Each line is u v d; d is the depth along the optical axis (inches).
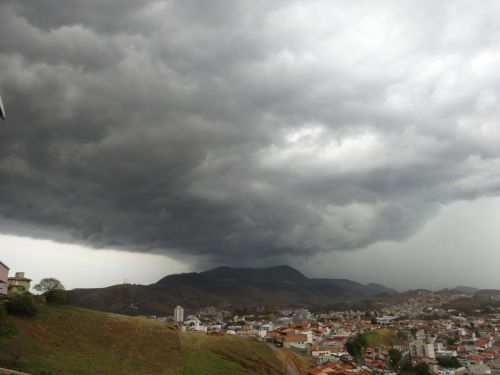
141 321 5713.6
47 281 5452.8
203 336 6122.1
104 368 3713.1
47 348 3873.0
